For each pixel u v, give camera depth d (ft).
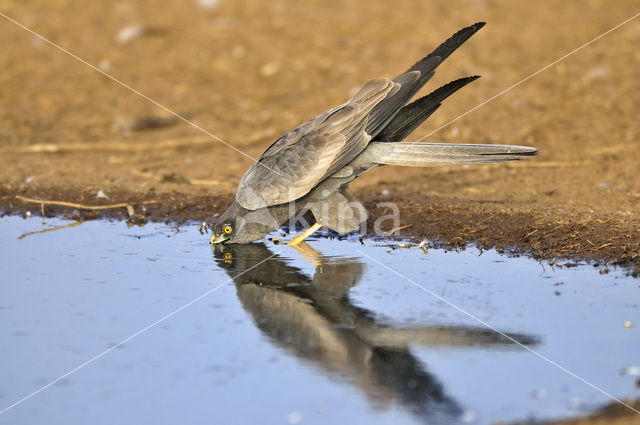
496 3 89.66
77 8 93.50
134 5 94.27
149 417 24.70
